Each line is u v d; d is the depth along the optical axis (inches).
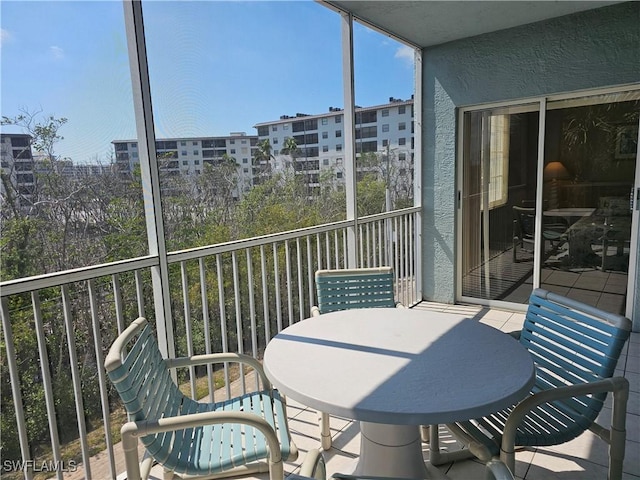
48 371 67.6
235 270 98.9
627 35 133.1
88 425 83.3
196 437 61.7
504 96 157.2
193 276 113.4
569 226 156.1
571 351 68.0
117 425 87.5
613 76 136.8
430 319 77.6
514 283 171.3
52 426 68.5
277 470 54.0
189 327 89.2
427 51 172.4
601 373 61.6
